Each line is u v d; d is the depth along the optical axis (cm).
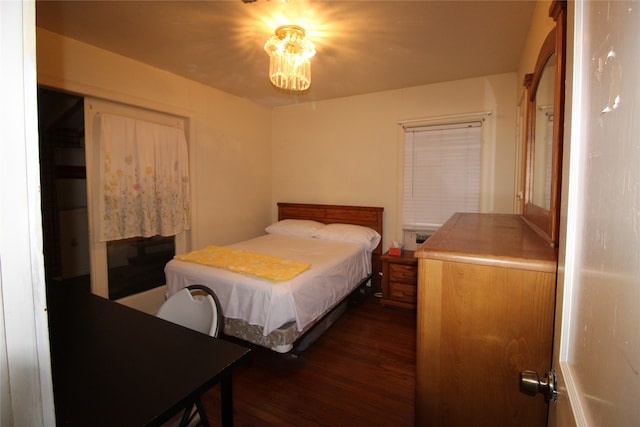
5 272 31
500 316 93
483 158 320
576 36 51
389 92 363
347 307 322
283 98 396
